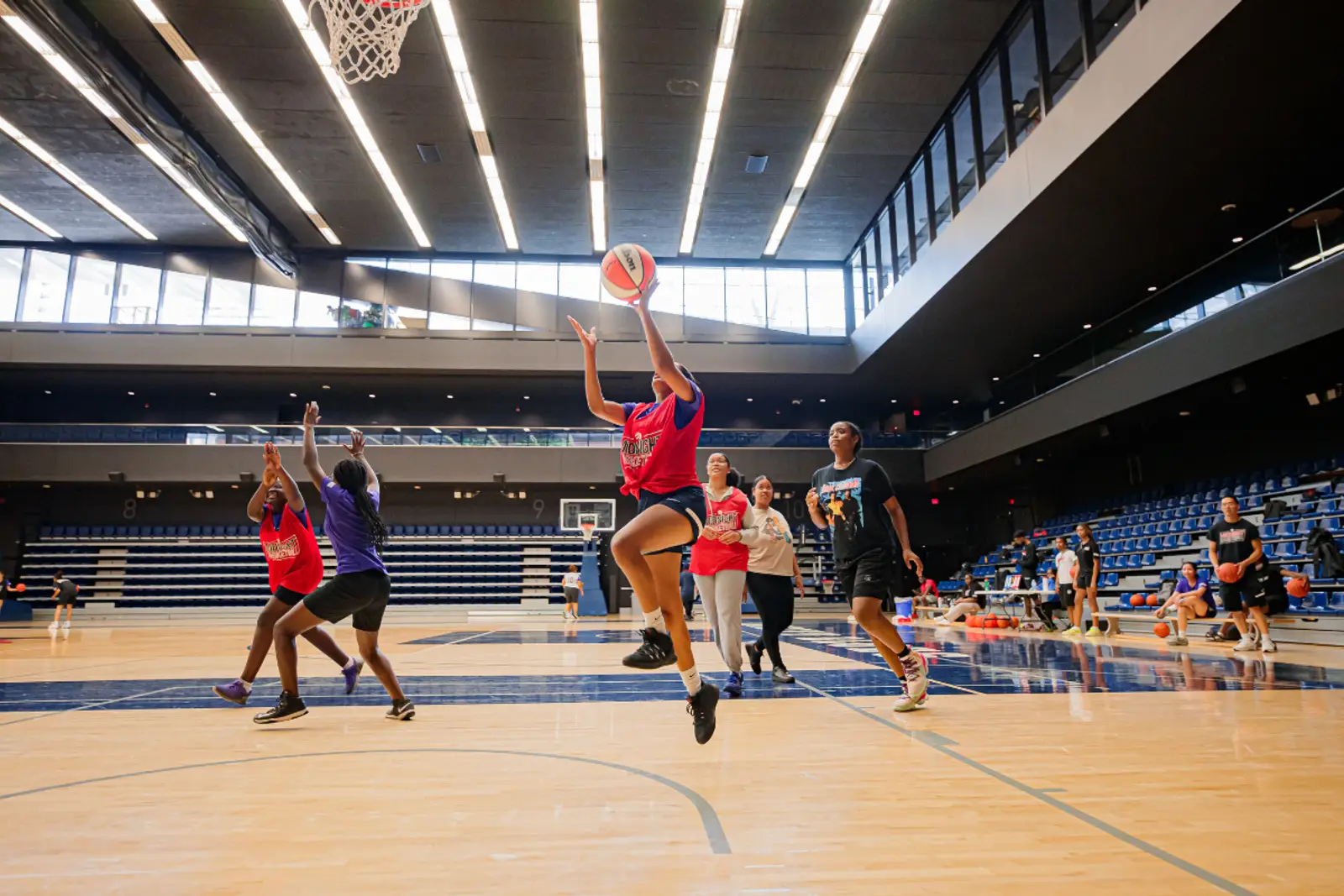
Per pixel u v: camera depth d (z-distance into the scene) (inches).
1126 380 522.0
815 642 368.2
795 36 485.1
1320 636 346.9
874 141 608.7
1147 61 358.0
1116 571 554.3
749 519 187.9
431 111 558.9
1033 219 477.1
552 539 861.8
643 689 196.7
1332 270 372.5
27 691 202.4
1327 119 383.6
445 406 918.4
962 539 919.7
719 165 641.0
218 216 732.7
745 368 810.2
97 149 613.0
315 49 489.7
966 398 911.7
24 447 779.4
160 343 781.3
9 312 783.1
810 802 89.5
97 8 450.6
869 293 773.9
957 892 62.4
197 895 62.1
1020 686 193.5
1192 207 465.1
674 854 71.9
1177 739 125.0
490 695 186.5
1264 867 67.5
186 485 809.5
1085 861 69.5
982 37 493.0
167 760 114.4
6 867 68.9
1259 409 557.0
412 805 89.0
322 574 176.9
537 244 791.7
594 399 115.0
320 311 802.2
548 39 482.0
